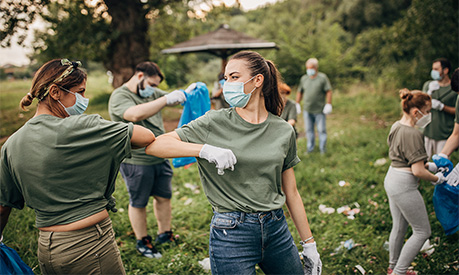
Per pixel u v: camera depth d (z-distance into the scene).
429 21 9.66
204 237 3.74
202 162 1.94
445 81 4.53
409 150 2.75
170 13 11.82
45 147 1.73
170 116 10.76
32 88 1.81
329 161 6.24
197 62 29.17
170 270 3.15
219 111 2.01
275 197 1.96
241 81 1.93
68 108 1.88
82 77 1.90
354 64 18.88
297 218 2.13
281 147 1.95
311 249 2.10
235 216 1.89
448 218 3.07
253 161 1.89
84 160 1.79
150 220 4.10
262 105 2.04
